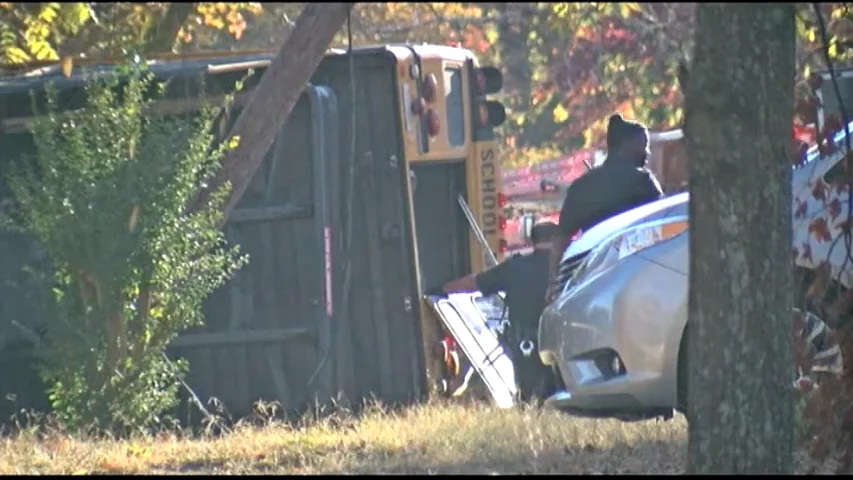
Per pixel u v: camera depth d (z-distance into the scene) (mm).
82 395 35906
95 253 35625
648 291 31312
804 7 26625
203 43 75125
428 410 38188
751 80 22438
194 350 43000
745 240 22734
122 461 30406
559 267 37156
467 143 49750
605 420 33500
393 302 44469
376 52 44781
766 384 23188
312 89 42938
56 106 40281
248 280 43156
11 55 51781
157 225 35938
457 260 50031
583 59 95562
